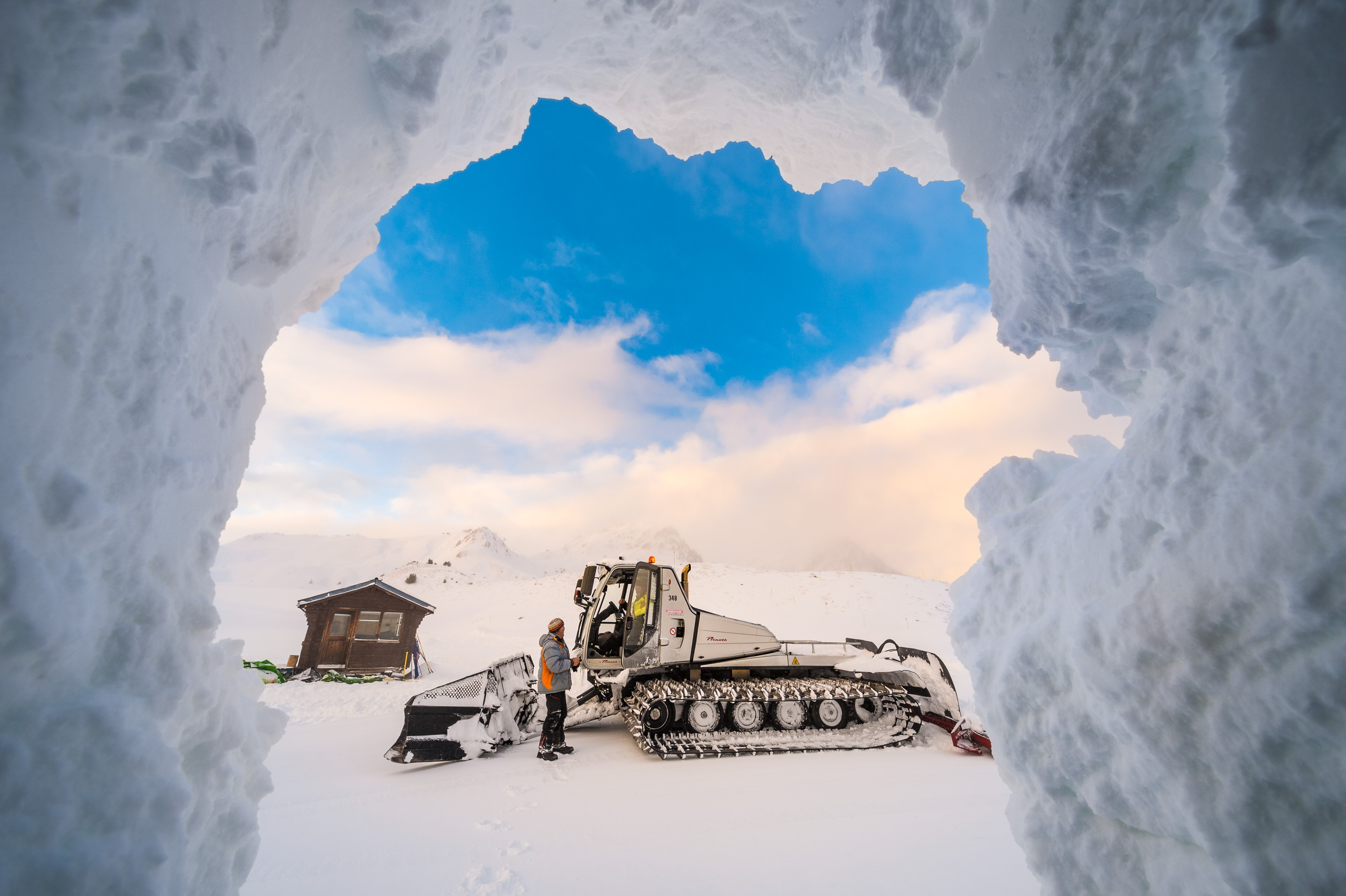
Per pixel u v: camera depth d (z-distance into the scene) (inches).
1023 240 78.6
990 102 84.1
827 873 145.8
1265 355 57.4
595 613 339.6
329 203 80.6
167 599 55.5
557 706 263.1
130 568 52.2
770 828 174.9
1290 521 52.1
